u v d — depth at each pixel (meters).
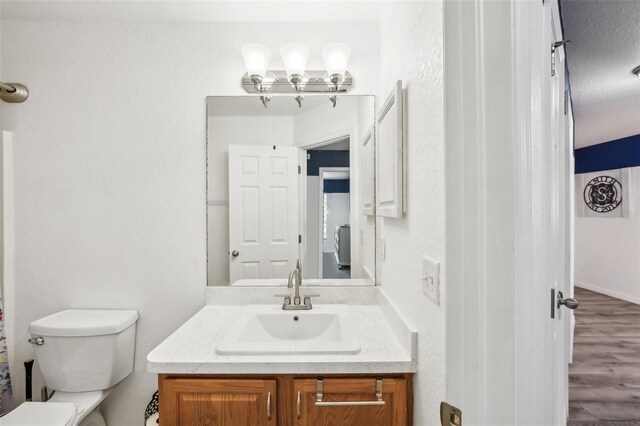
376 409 0.99
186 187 1.58
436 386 0.79
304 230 1.61
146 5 1.44
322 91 1.58
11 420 1.19
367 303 1.55
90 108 1.56
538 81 0.55
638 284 3.70
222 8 1.47
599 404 1.80
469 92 0.53
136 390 1.55
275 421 0.99
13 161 1.55
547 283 0.57
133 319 1.52
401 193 1.06
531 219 0.51
